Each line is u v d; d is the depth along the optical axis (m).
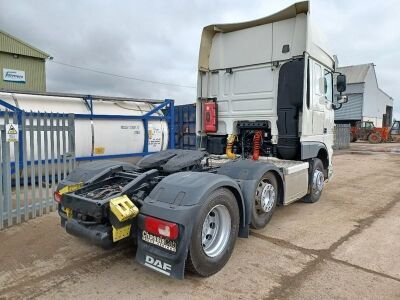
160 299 2.76
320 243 4.05
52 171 5.46
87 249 3.81
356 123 37.09
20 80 21.83
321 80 5.89
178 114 13.82
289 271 3.28
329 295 2.83
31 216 5.02
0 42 20.70
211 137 6.30
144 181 3.43
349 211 5.60
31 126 5.00
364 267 3.38
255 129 5.87
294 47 5.28
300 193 5.23
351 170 11.12
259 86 5.68
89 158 8.05
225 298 2.78
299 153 5.34
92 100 8.36
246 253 3.72
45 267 3.34
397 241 4.15
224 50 6.09
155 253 2.88
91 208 3.09
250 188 3.83
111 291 2.88
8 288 2.92
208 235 3.26
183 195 2.98
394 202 6.33
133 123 9.00
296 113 5.23
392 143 30.52
